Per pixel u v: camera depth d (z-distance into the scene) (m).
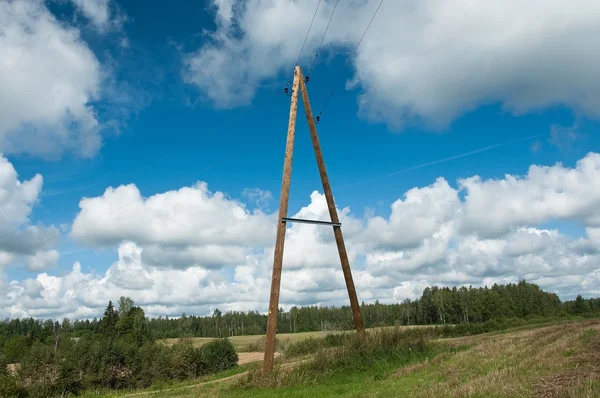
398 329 22.95
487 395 9.66
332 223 22.36
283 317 152.25
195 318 165.38
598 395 8.15
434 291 118.12
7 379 39.50
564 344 16.59
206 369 57.31
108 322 101.94
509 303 105.25
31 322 122.19
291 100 21.81
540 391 9.38
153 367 53.19
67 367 44.44
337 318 129.62
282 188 20.45
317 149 23.22
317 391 14.72
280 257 19.64
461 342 27.31
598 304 113.12
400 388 12.82
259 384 17.50
